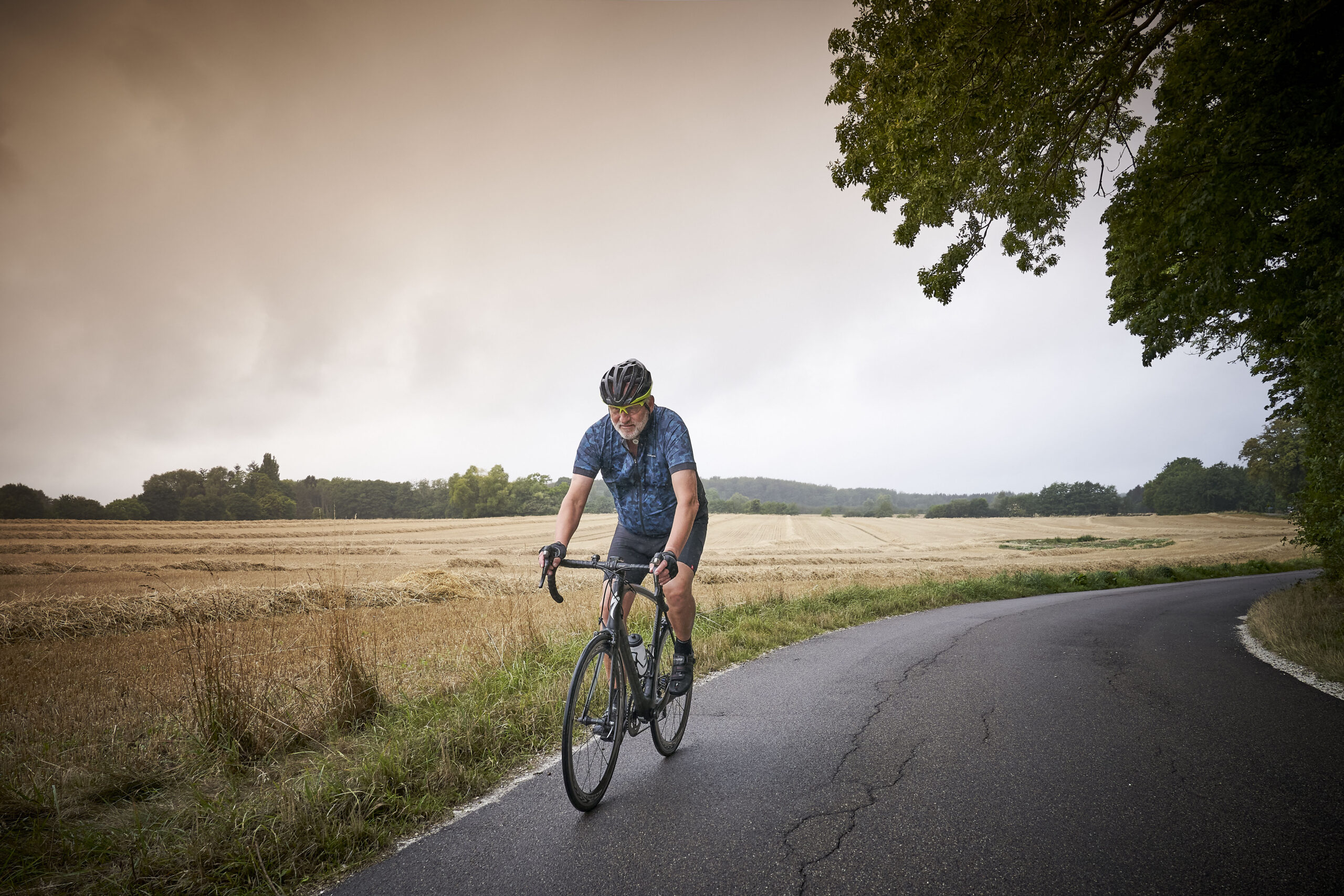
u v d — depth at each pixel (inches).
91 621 406.0
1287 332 327.6
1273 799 116.8
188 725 151.8
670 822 107.3
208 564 1008.9
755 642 295.3
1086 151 326.0
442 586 631.2
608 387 121.3
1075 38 259.6
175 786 125.8
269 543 1577.3
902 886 86.6
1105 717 175.6
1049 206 311.4
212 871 92.3
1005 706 186.9
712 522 3122.5
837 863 92.8
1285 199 242.7
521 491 4751.5
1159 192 285.7
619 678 120.5
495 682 190.5
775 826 105.6
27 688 217.0
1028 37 248.4
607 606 119.2
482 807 114.4
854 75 302.7
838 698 196.1
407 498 5007.4
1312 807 113.0
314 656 209.0
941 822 106.8
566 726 104.8
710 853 96.4
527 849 98.3
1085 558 1590.8
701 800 116.6
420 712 163.5
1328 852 95.9
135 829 102.5
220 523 2471.7
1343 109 214.7
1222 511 4805.6
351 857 96.0
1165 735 158.4
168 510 4256.9
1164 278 331.6
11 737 157.4
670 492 134.0
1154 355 368.5
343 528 2331.4
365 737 150.8
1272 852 96.0
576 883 88.0
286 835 98.9
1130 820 107.7
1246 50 224.1
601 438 133.3
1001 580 773.9
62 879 90.4
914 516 6968.5
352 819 103.3
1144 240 314.0
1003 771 131.6
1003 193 301.9
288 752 144.9
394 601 570.3
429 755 131.6
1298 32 214.4
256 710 146.3
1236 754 143.3
